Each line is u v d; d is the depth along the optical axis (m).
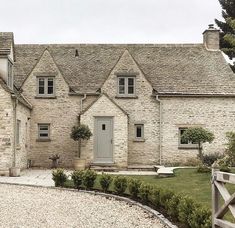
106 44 34.47
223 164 20.14
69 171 28.16
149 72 32.25
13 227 11.30
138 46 34.44
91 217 12.81
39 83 30.83
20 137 26.88
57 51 33.84
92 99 30.88
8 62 26.05
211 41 34.22
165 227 11.38
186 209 10.51
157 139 30.80
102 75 31.98
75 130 28.97
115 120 29.61
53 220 12.29
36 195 17.28
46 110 30.70
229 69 32.56
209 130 30.80
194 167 26.83
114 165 29.33
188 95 30.73
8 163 24.06
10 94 24.17
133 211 13.86
